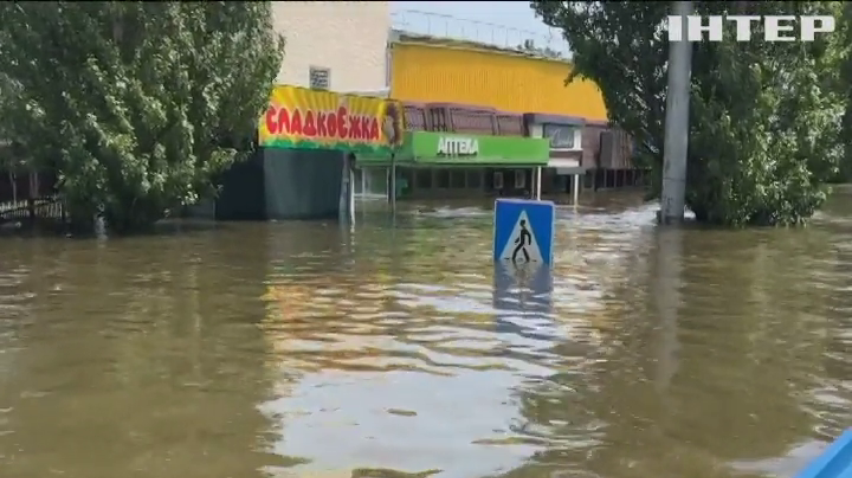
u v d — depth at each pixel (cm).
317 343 752
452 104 3403
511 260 1280
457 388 618
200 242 1541
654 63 2242
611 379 645
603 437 518
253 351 721
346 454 486
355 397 595
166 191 1681
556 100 4116
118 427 530
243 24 1772
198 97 1709
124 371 658
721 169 2058
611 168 4350
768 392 616
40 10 1590
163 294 989
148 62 1636
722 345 761
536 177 3284
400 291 1018
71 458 478
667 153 2125
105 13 1614
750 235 1839
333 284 1069
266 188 2012
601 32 2289
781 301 983
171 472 458
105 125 1600
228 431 523
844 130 2164
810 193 2098
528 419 550
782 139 2066
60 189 1630
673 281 1125
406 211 2522
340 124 2102
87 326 814
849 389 626
